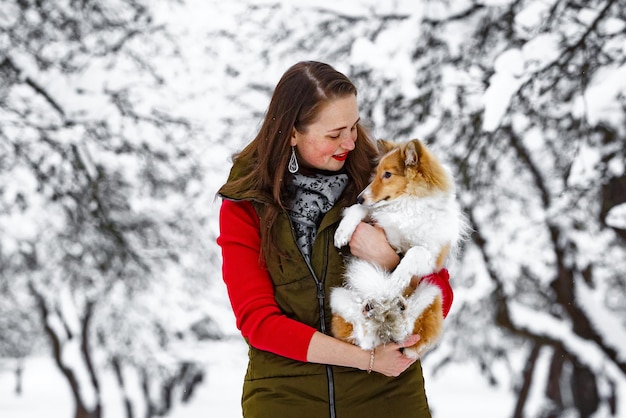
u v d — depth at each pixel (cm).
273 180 276
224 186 281
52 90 926
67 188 952
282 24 853
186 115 910
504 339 1620
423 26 784
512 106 750
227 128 923
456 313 1044
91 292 1056
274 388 263
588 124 725
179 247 1023
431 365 1362
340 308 277
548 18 720
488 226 963
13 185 924
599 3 747
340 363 255
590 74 762
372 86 781
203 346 1339
